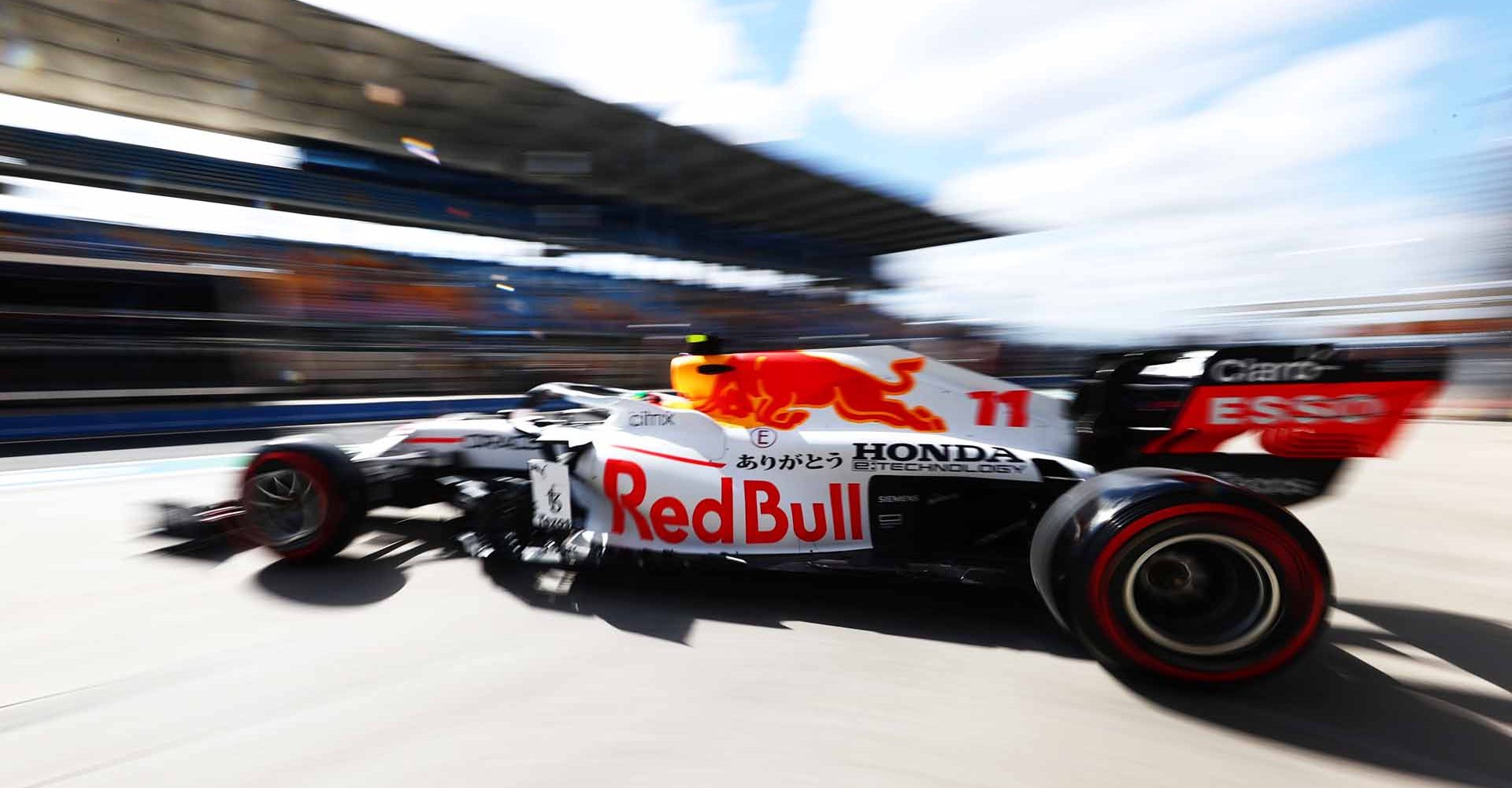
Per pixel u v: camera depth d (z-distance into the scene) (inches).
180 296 333.4
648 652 79.1
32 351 271.0
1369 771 58.9
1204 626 70.2
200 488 160.4
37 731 63.4
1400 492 163.2
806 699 69.7
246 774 57.4
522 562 98.6
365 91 628.4
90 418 254.5
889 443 96.3
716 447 102.0
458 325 540.7
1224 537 66.9
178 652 78.1
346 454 106.6
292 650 78.7
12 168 541.0
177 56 529.7
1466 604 97.5
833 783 57.1
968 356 197.3
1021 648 81.0
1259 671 67.7
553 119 713.6
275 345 367.6
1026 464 91.8
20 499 148.7
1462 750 62.0
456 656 77.5
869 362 102.0
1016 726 65.2
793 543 95.9
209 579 100.1
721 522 97.6
